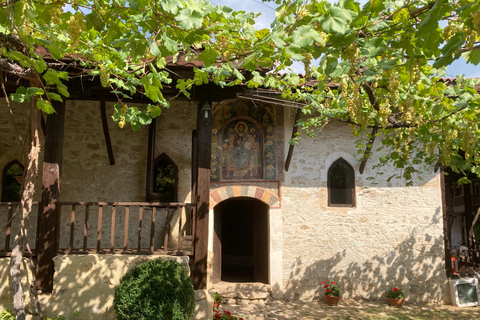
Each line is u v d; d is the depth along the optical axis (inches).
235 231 588.1
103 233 337.4
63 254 231.0
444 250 363.6
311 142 372.5
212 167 368.5
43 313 219.9
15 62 182.5
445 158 199.5
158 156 356.5
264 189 364.2
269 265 357.1
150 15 120.6
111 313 225.1
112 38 122.5
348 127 375.2
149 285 204.8
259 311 315.6
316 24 116.0
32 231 316.8
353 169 371.6
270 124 371.9
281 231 360.2
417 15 118.0
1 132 327.9
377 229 364.8
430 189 370.9
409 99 165.8
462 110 185.2
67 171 339.9
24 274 220.8
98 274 228.7
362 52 120.7
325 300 346.6
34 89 141.6
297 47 109.3
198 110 252.2
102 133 351.6
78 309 223.3
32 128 199.6
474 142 194.9
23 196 196.1
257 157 370.6
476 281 360.2
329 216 364.5
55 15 112.5
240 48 144.8
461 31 109.6
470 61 110.5
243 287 354.3
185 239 335.3
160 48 127.5
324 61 123.9
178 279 211.3
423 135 201.3
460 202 729.6
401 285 359.6
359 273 359.9
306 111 281.0
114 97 274.2
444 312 327.9
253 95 281.6
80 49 159.6
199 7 118.0
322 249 360.2
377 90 180.5
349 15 102.7
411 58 122.2
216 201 363.9
